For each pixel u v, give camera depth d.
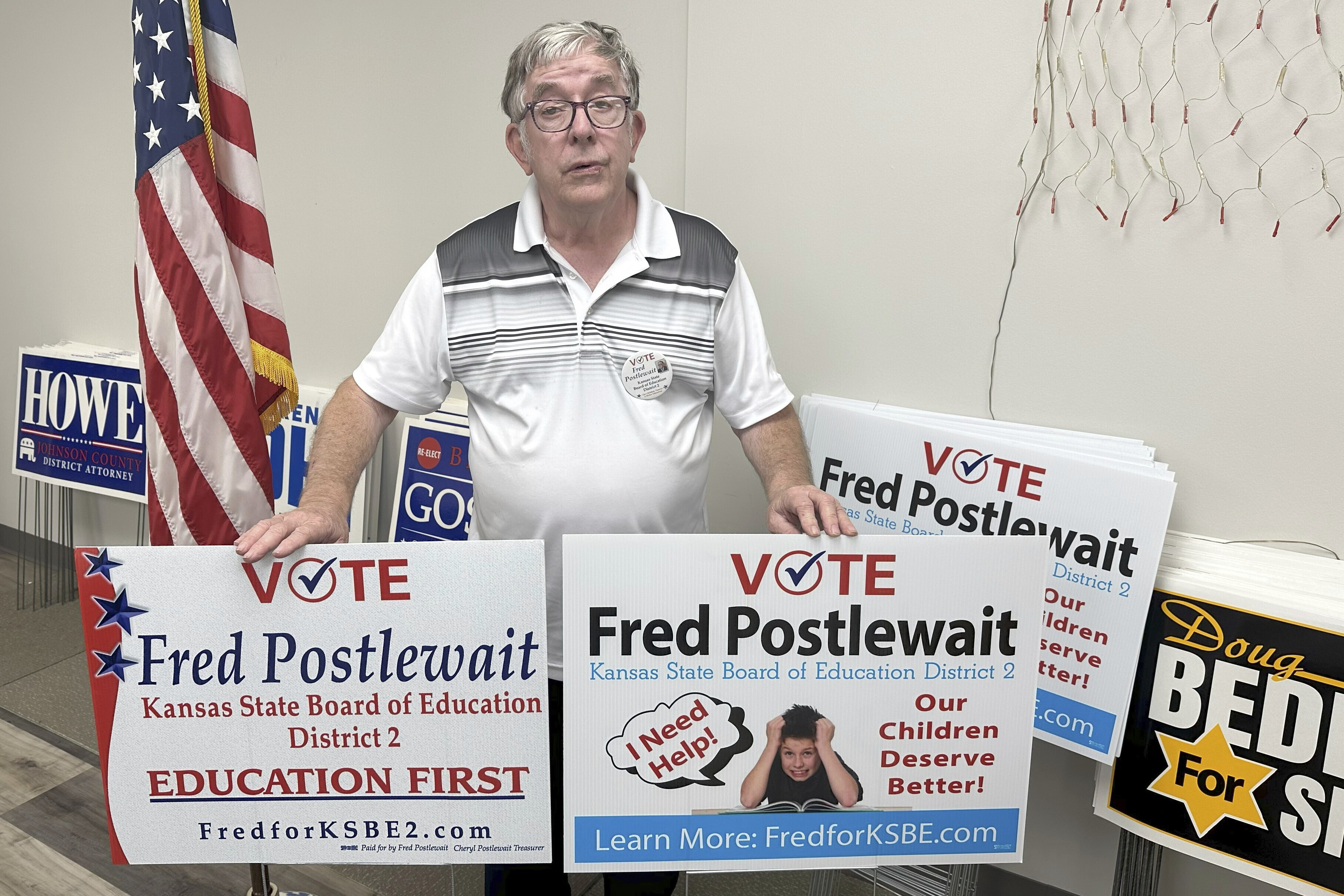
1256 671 1.29
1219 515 1.49
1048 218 1.54
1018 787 1.14
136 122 1.68
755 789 1.13
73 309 3.23
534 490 1.36
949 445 1.52
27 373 3.12
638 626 1.09
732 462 2.00
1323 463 1.40
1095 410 1.57
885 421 1.59
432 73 2.27
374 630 1.08
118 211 3.00
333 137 2.48
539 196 1.39
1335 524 1.40
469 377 1.41
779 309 1.86
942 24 1.57
